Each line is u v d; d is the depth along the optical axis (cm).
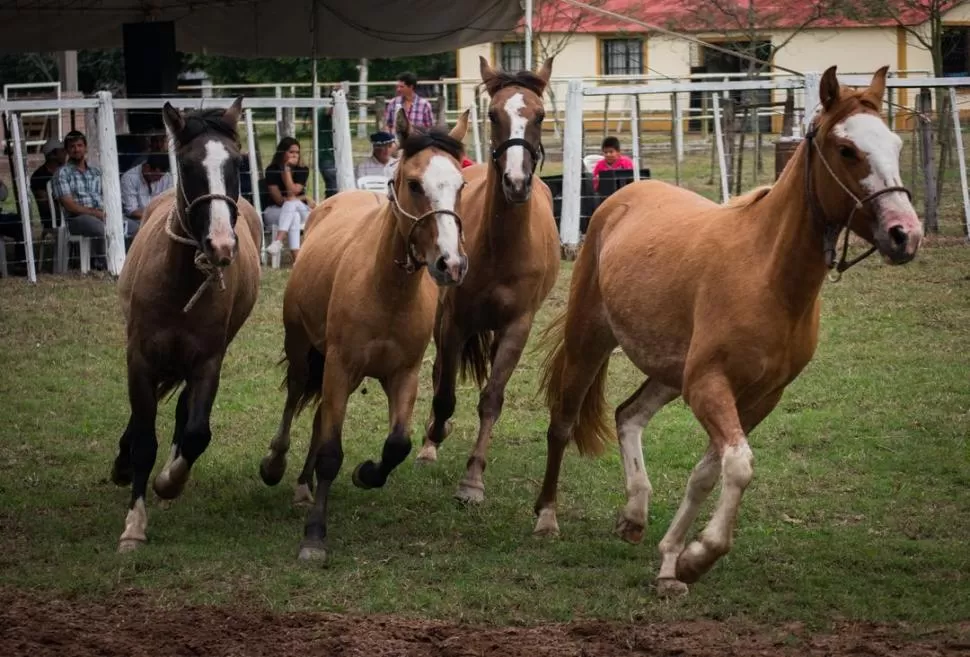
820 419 927
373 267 659
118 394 1032
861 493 768
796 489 778
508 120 802
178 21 2022
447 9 1945
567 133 1558
